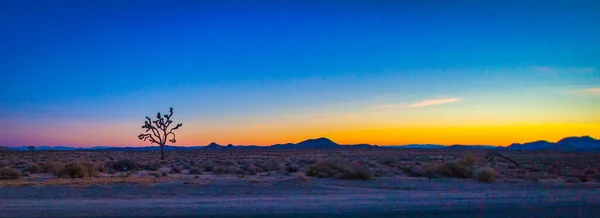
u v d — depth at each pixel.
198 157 88.56
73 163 35.19
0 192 21.91
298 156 97.00
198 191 23.11
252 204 18.19
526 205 18.62
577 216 16.27
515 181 32.69
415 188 27.09
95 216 15.15
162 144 77.38
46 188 23.80
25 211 15.95
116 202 18.56
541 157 95.25
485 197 21.36
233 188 24.61
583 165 62.12
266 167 50.47
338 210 16.92
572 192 24.62
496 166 51.31
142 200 19.36
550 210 17.44
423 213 16.50
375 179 33.28
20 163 55.69
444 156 95.62
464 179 34.34
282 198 20.42
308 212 16.45
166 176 36.66
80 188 23.91
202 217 15.26
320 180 32.41
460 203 18.98
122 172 43.25
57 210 16.23
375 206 17.92
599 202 19.84
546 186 28.94
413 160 72.44
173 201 19.00
